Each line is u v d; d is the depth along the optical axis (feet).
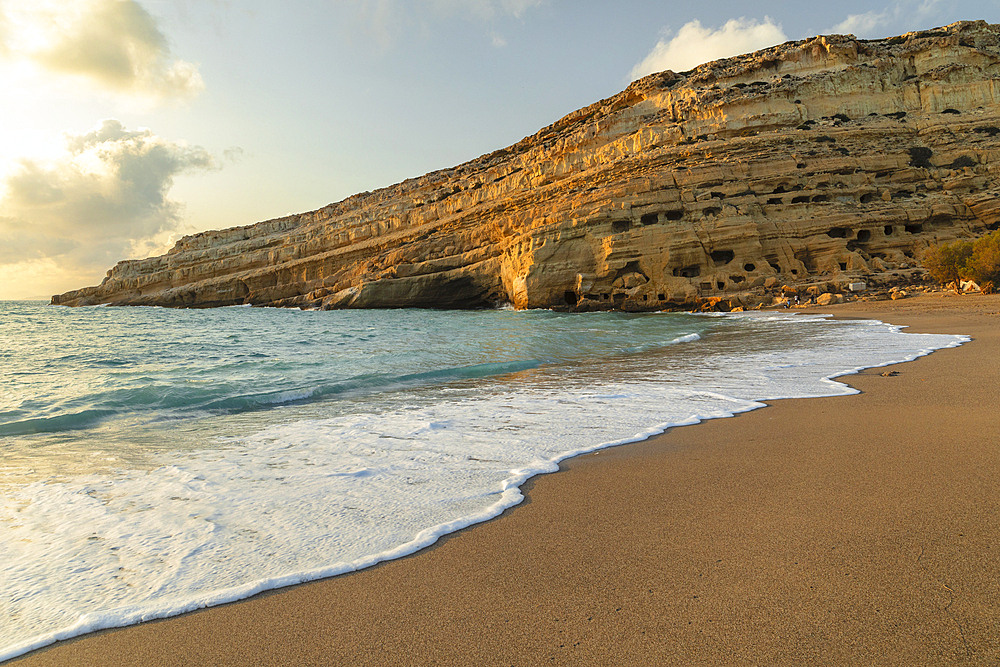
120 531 11.08
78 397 27.91
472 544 9.89
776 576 7.87
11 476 15.11
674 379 30.30
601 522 10.56
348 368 39.29
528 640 6.77
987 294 79.87
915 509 9.85
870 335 45.70
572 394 27.02
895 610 6.80
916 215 108.06
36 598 8.46
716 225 107.34
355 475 14.57
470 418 21.94
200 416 24.12
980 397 19.43
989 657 5.83
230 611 7.95
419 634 7.09
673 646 6.42
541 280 115.34
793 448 14.79
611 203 114.21
